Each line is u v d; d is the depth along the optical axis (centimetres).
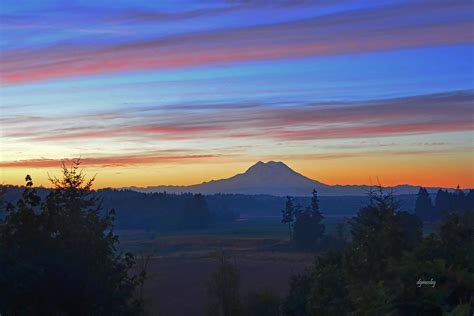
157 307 4972
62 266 1445
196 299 5619
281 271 7888
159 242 13262
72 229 1530
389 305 1319
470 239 1795
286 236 15775
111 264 1602
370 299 1356
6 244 1460
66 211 1563
